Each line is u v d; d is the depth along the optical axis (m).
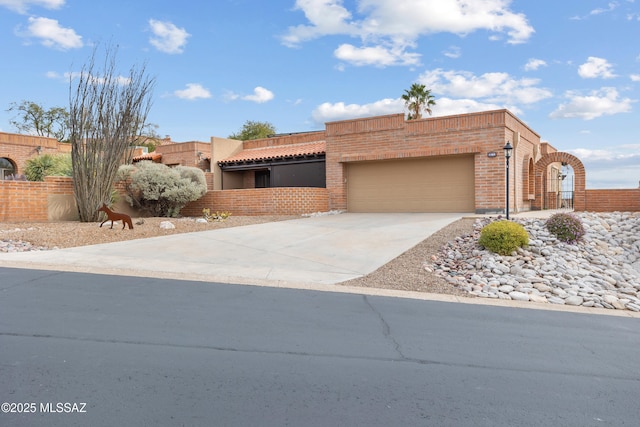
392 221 15.22
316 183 21.77
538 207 20.52
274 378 3.78
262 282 7.84
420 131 18.08
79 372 3.77
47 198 16.44
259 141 25.94
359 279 8.33
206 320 5.43
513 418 3.21
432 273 8.93
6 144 26.36
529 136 20.16
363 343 4.80
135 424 2.94
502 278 8.59
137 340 4.62
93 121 15.73
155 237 12.53
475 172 16.91
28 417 3.00
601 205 17.56
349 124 19.73
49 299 6.16
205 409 3.18
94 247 10.92
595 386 3.84
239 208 20.02
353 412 3.22
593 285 8.55
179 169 19.81
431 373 4.03
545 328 5.70
